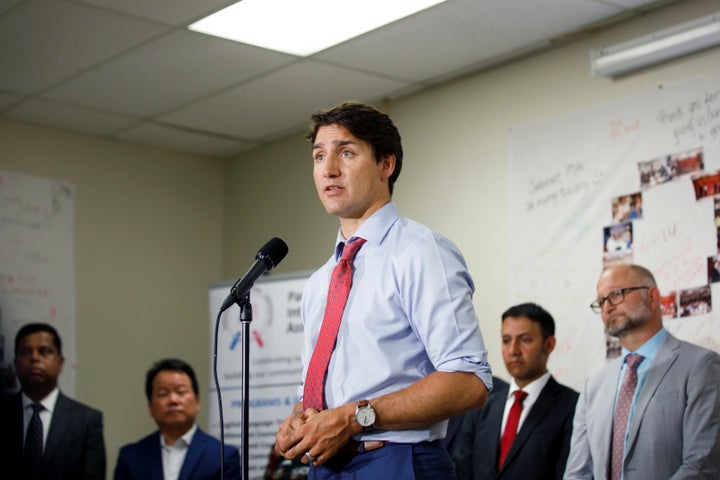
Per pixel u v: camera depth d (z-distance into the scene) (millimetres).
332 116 2070
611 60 4004
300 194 5734
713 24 3664
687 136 3791
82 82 4801
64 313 5484
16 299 5301
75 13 3941
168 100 5098
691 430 3215
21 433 4691
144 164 5969
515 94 4492
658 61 3902
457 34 4176
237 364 5160
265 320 5090
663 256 3809
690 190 3756
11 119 5406
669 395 3305
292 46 4324
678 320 3725
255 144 5996
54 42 4254
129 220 5852
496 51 4398
